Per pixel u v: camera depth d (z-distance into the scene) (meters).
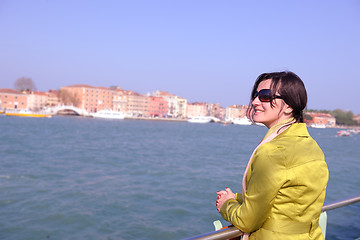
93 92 155.25
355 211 6.41
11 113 131.00
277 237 1.26
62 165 20.08
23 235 8.58
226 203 1.51
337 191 14.56
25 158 22.97
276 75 1.47
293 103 1.41
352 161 28.33
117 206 11.12
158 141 46.03
